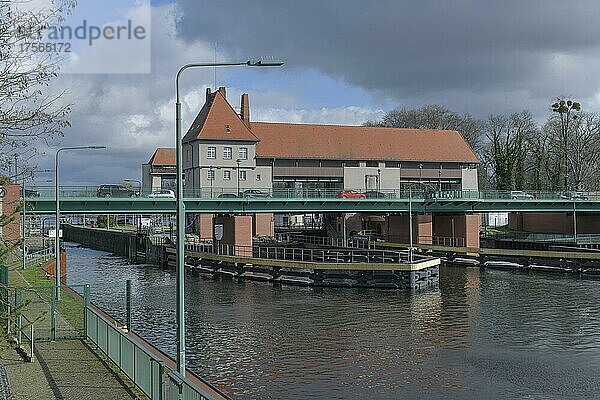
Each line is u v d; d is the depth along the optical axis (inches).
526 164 4891.7
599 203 3326.8
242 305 1907.0
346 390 1055.6
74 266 3282.5
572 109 4375.0
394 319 1668.3
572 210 3316.9
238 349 1341.0
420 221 3383.4
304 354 1295.5
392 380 1108.5
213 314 1755.7
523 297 2036.2
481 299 2001.7
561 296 2052.2
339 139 4084.6
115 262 3526.1
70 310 1365.7
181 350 745.6
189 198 2630.4
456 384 1087.6
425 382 1096.8
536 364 1211.9
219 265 2711.6
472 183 4281.5
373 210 3004.4
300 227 4623.5
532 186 4771.2
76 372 852.0
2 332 644.7
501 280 2486.5
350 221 3831.2
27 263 2361.0
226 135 3779.5
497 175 4699.8
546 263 2797.7
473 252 3048.7
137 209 2532.0
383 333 1494.8
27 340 1026.1
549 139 4569.4
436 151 4210.1
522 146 4761.3
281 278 2431.1
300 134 4042.8
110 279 2642.7
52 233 2792.8
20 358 930.1
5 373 847.1
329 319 1672.0
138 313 1780.3
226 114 3853.3
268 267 2491.4
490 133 5064.0
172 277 2706.7
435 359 1250.0
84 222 6515.8
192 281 2529.5
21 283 1782.7
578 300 1967.3
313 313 1761.8
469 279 2529.5
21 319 1067.9
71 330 1122.7
